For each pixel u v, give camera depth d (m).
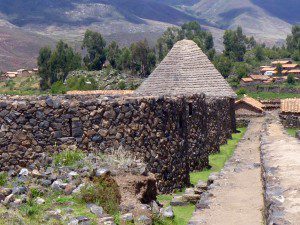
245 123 48.34
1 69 191.62
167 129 14.82
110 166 11.40
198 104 20.45
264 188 10.05
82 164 11.41
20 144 12.56
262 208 10.84
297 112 44.22
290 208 7.68
